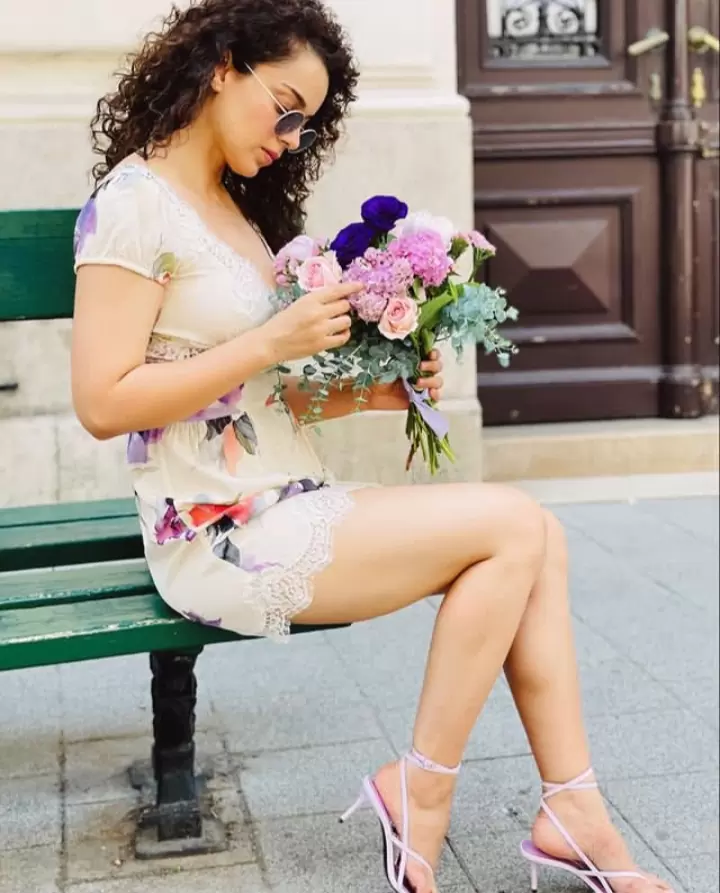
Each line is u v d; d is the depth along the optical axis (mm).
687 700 2695
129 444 1844
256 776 2299
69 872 1952
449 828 2111
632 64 4629
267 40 1702
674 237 4672
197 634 1770
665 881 1954
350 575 1700
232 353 1635
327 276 1671
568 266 4660
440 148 3785
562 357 4727
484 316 1712
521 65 4578
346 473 3840
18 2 3475
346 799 2205
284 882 1924
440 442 1868
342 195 3752
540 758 1828
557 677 1792
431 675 1728
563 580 1813
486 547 1700
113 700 2686
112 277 1650
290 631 1784
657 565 3678
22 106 3527
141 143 1812
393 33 3738
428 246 1685
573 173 4648
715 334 4805
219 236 1773
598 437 4488
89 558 2182
